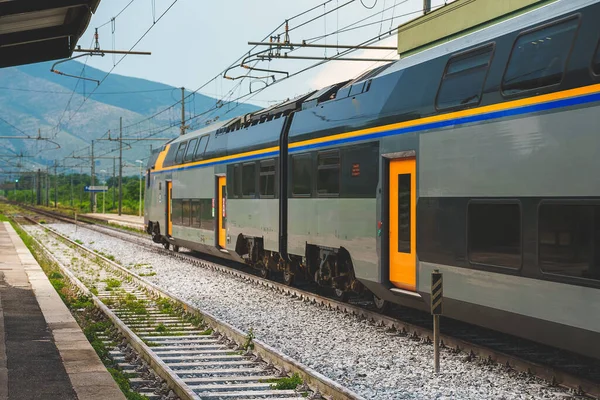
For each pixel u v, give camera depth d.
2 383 7.54
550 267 7.43
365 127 11.59
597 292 6.84
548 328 7.59
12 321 11.56
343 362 9.02
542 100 7.59
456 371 8.45
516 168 7.96
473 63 9.09
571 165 7.14
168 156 26.50
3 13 12.15
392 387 7.78
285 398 7.37
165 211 26.55
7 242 32.66
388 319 11.27
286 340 10.46
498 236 8.28
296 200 14.51
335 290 14.06
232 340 10.33
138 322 12.26
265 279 16.98
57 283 17.11
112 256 24.84
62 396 7.04
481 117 8.62
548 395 7.33
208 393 7.58
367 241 11.59
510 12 17.53
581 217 7.00
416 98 10.17
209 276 19.00
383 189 11.06
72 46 16.11
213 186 20.59
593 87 6.91
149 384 8.11
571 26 7.43
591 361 8.86
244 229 17.83
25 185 153.12
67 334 10.43
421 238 9.92
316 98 14.27
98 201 103.38
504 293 8.21
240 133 18.52
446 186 9.33
